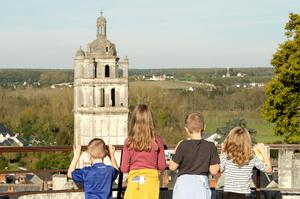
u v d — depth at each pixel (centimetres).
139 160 1277
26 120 15875
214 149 1292
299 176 2256
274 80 5144
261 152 1352
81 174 1289
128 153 1287
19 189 8812
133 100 14488
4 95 17125
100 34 9925
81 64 9975
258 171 1582
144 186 1272
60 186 4794
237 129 1323
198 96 17300
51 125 15138
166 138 13738
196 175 1278
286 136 5144
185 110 15512
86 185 1284
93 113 9812
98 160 1301
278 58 5191
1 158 10338
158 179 1291
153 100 14500
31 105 16350
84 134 9938
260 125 14075
